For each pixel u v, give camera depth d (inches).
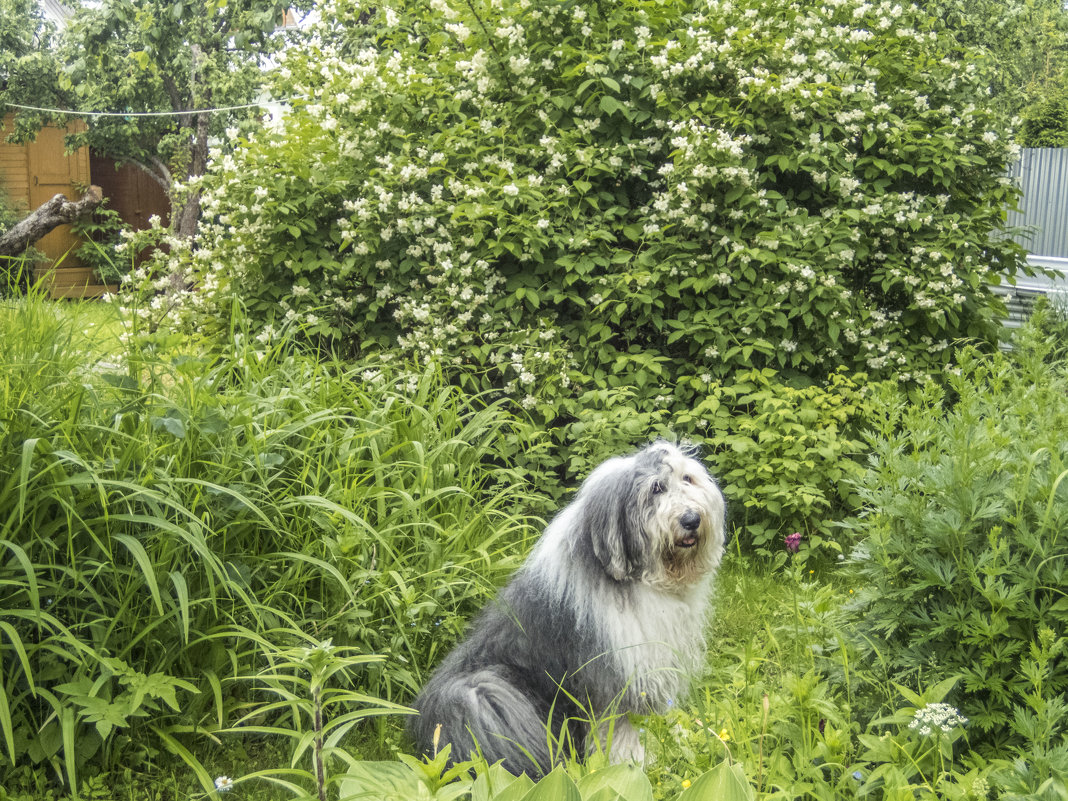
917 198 262.7
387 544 144.3
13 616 117.1
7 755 115.9
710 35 245.1
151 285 238.5
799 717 104.0
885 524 122.5
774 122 240.5
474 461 188.9
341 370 199.9
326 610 142.9
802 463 213.8
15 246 321.1
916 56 281.4
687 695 129.9
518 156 244.2
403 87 243.4
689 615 132.6
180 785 121.3
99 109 732.0
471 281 230.7
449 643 152.6
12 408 121.7
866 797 104.0
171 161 776.3
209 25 685.9
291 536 140.6
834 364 247.4
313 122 245.1
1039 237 609.9
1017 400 136.4
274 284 240.5
